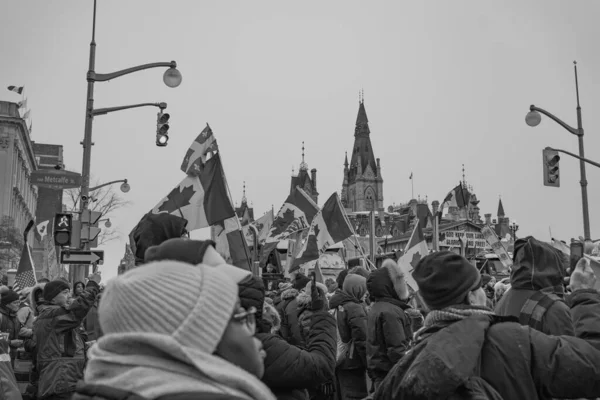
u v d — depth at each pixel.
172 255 2.37
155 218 4.66
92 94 16.83
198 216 8.90
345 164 188.12
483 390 2.80
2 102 61.41
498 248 18.59
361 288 7.12
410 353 3.07
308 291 6.14
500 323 3.07
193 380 1.53
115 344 1.56
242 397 1.53
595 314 3.54
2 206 60.47
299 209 15.03
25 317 10.55
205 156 9.18
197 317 1.56
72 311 6.90
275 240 15.07
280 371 4.03
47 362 6.81
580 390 2.89
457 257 3.26
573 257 6.54
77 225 14.40
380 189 178.88
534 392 2.88
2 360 6.09
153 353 1.55
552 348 2.95
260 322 4.23
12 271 18.05
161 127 17.70
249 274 2.45
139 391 1.49
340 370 6.99
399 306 6.05
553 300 3.90
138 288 1.56
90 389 1.55
